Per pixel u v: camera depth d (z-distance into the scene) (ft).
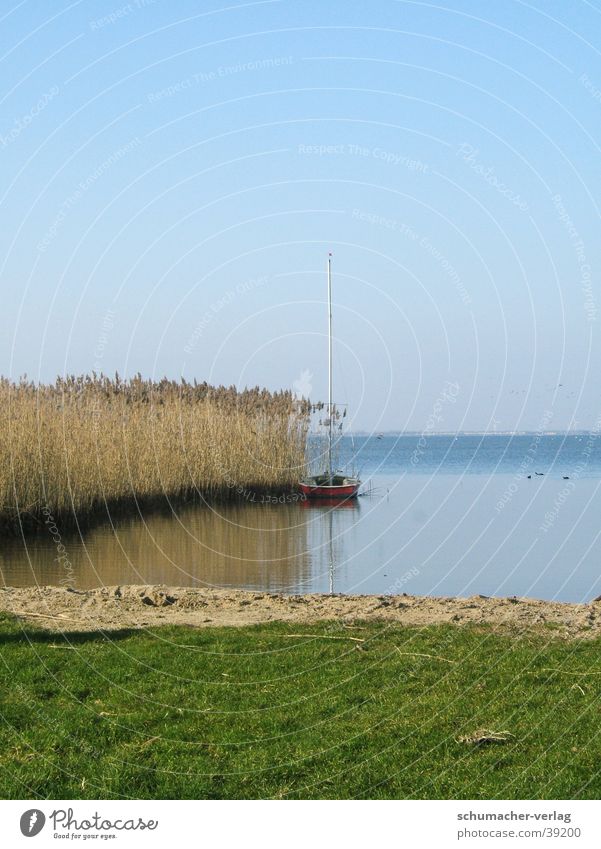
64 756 24.97
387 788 23.44
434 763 24.70
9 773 23.80
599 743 25.72
